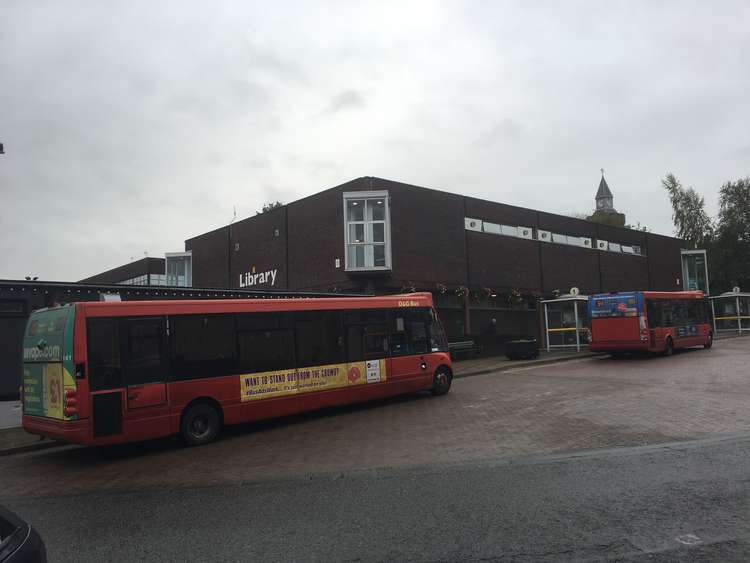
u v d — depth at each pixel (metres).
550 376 18.41
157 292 17.27
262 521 5.69
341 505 6.08
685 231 61.03
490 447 8.64
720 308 39.56
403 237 25.39
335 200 25.58
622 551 4.46
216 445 10.55
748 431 8.76
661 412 10.73
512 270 30.77
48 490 7.83
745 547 4.45
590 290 35.91
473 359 26.39
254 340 11.69
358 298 13.87
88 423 9.43
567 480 6.58
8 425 13.24
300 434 11.02
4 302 16.14
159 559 4.80
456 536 4.95
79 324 9.55
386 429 10.82
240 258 31.89
